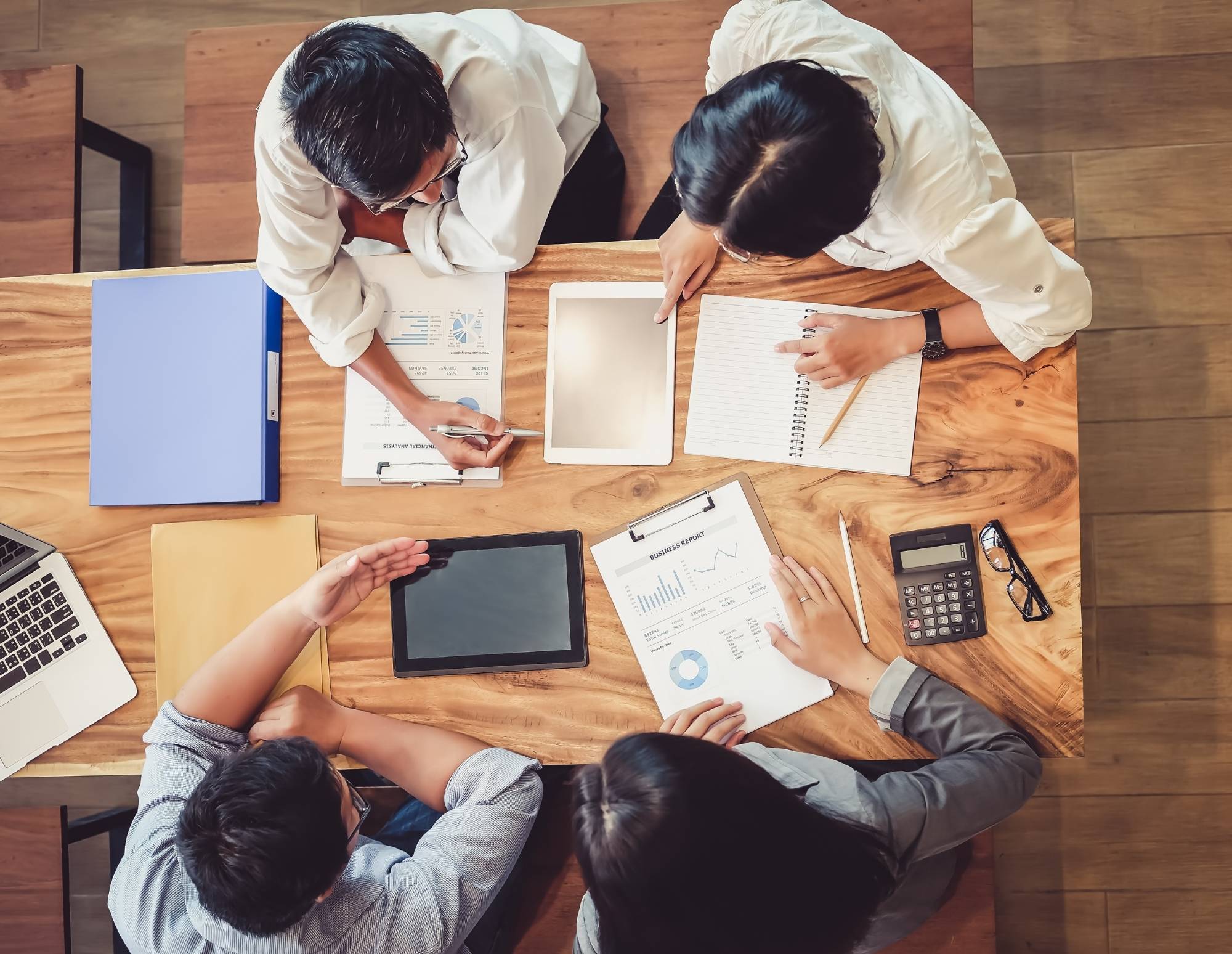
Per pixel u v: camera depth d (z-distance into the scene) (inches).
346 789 49.2
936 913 53.7
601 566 51.9
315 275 51.2
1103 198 77.1
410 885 47.6
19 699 54.2
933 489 50.3
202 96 60.8
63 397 56.0
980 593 49.4
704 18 58.8
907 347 49.8
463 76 44.7
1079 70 77.7
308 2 86.0
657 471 52.1
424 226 51.9
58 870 57.0
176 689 53.6
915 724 47.8
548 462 52.7
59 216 60.4
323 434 54.4
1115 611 75.2
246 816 42.2
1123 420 76.0
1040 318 46.4
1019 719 48.9
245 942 45.9
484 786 49.3
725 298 51.8
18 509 55.8
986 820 43.9
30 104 60.7
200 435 54.1
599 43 59.6
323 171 41.8
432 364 53.7
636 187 60.2
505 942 57.0
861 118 36.8
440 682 52.4
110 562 55.1
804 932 35.7
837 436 51.1
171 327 54.7
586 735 51.3
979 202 43.1
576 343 52.8
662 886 34.2
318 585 51.0
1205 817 73.4
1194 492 75.0
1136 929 73.7
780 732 50.2
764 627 50.8
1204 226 75.9
